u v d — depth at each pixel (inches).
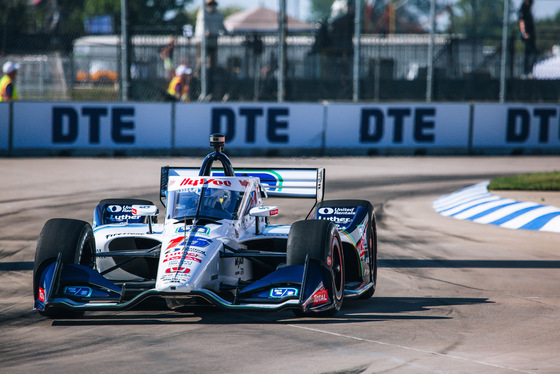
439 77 3070.9
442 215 1579.7
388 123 2677.2
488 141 2726.4
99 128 2564.0
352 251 863.7
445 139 2709.2
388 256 1172.5
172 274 695.7
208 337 682.8
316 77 3061.0
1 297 877.2
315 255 738.8
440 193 1850.4
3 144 2529.5
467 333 708.0
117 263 853.8
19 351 640.4
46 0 4389.8
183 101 2790.4
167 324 736.3
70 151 2559.1
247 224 827.4
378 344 660.1
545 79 2965.1
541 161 2549.2
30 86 3353.8
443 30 3166.8
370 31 4163.4
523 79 2965.1
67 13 4709.6
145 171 2170.3
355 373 570.6
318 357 615.2
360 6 2775.6
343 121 2655.0
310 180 946.1
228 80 2903.5
